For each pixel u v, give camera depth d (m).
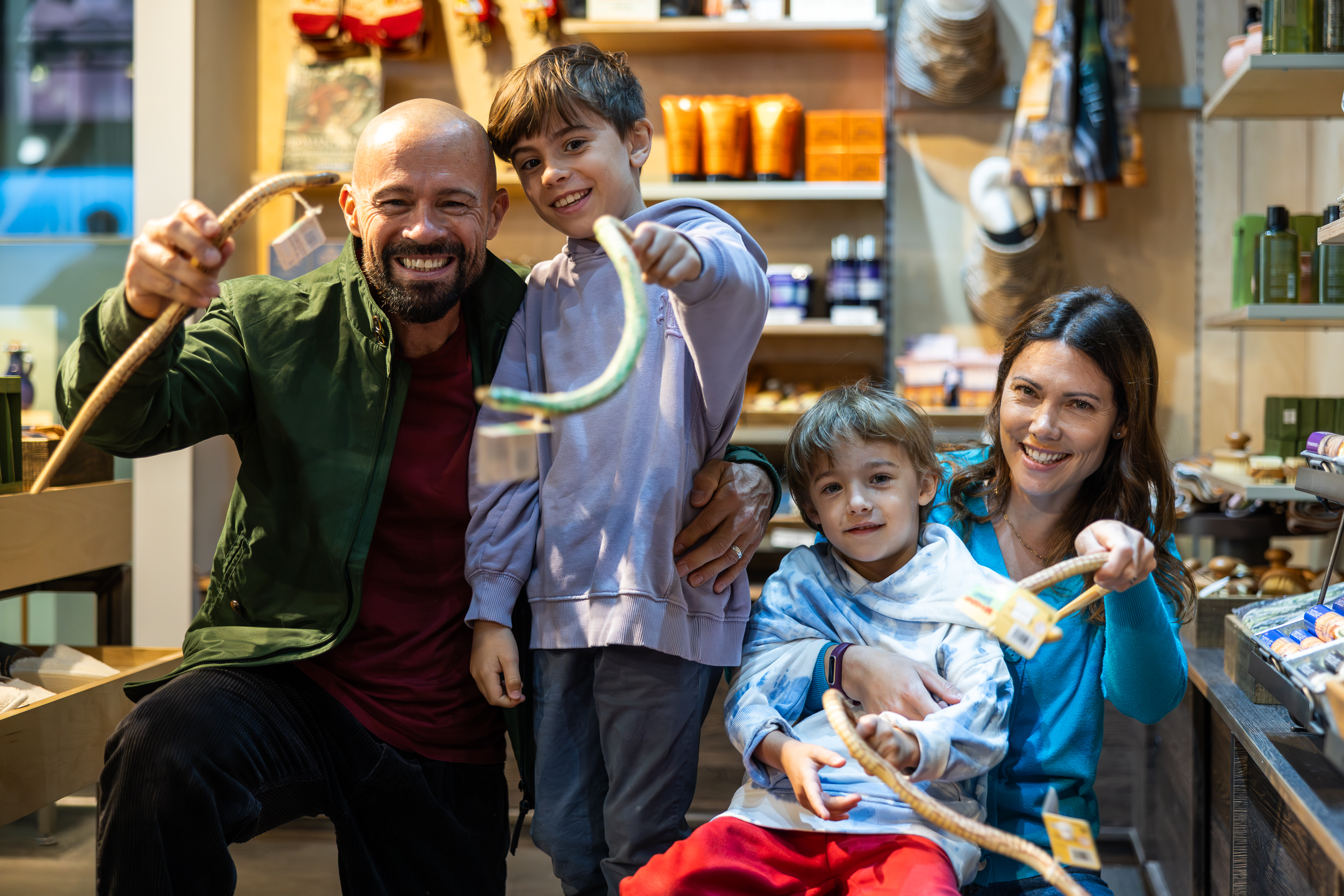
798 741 1.15
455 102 2.99
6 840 2.15
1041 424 1.25
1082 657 1.30
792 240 2.99
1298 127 2.78
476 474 1.38
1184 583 1.37
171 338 1.15
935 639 1.25
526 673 1.42
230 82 2.85
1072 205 2.67
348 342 1.40
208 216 1.01
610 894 1.30
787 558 1.41
